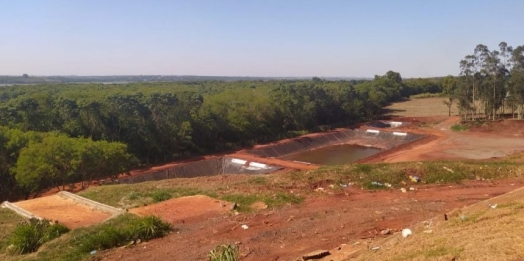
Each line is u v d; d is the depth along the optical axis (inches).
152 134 2234.3
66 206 925.2
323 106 3336.6
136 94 2672.2
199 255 605.6
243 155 2316.7
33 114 1998.0
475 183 1055.6
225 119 2662.4
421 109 4175.7
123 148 1616.6
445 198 918.4
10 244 687.1
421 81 5748.0
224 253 492.7
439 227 563.5
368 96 3860.7
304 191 978.7
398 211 808.3
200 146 2476.6
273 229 719.1
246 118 2770.7
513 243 404.8
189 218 790.5
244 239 670.5
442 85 5531.5
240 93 3157.0
